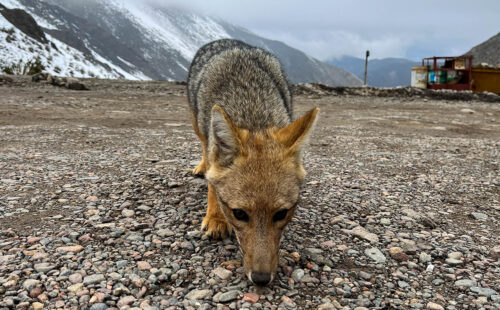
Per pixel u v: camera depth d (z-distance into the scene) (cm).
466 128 200
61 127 150
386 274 52
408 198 82
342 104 292
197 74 89
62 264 50
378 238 62
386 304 45
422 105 300
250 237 49
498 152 136
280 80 80
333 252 57
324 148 135
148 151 118
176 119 190
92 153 111
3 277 46
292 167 52
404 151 134
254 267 46
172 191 81
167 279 48
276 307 44
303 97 334
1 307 41
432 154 129
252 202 48
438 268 53
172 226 64
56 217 64
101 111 201
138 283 47
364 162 114
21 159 99
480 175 102
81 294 44
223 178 52
